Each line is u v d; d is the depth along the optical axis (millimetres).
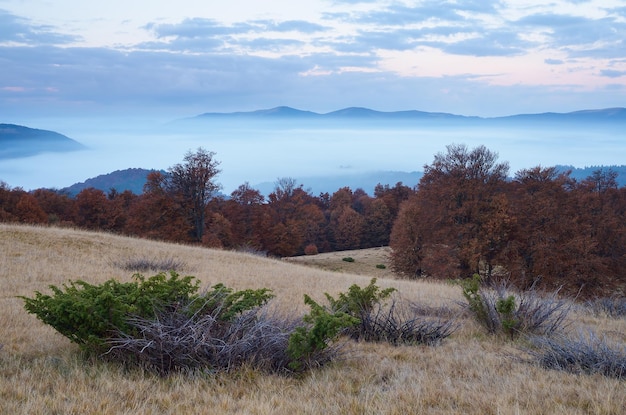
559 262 30766
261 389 5430
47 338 7336
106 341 6066
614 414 4855
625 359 6523
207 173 48500
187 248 25578
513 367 6602
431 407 4977
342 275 21094
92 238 22781
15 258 16672
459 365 6637
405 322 8461
